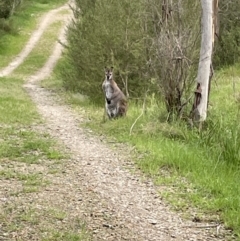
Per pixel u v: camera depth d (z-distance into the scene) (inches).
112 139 486.6
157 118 522.3
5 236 246.8
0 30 1644.9
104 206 296.5
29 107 687.1
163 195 317.4
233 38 1029.8
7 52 1502.2
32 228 258.1
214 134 459.8
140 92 764.0
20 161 393.1
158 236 255.8
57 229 257.8
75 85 896.3
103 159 406.3
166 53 506.6
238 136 433.7
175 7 507.8
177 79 508.4
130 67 764.0
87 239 246.7
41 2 2208.4
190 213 289.4
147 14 596.7
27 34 1722.4
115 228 263.9
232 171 379.6
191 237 255.8
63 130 530.6
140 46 733.9
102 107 746.2
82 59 834.8
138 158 408.2
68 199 306.0
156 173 365.4
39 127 543.5
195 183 341.1
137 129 508.1
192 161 386.3
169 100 516.4
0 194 311.4
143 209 294.0
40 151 427.8
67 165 385.4
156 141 459.2
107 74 595.8
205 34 487.5
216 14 497.7
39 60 1429.6
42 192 317.4
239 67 989.8
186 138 468.1
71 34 921.5
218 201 302.5
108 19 786.2
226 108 592.4
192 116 498.0
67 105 759.1
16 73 1256.2
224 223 274.2
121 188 332.2
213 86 789.2
